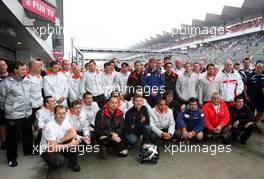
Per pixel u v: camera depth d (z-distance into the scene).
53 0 11.57
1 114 4.05
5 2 4.97
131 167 3.60
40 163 3.60
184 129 4.48
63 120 3.54
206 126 4.67
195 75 5.18
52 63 4.42
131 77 5.61
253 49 20.34
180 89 5.26
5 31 6.88
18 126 3.51
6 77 3.62
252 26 22.75
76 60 7.25
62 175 3.32
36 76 4.21
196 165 3.66
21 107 3.56
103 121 4.00
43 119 3.90
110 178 3.24
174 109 4.95
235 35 24.55
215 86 5.05
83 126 4.09
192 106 4.48
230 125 4.66
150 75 5.25
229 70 5.14
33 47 11.88
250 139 4.93
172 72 5.47
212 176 3.29
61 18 21.09
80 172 3.42
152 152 3.73
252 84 5.41
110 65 5.74
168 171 3.46
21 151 4.11
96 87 5.37
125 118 4.38
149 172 3.42
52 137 3.32
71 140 3.52
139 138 5.06
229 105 5.13
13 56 12.87
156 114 4.44
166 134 4.19
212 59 22.97
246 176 3.29
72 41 7.41
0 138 4.36
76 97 5.18
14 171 3.31
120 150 3.96
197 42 29.52
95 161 3.83
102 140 3.88
